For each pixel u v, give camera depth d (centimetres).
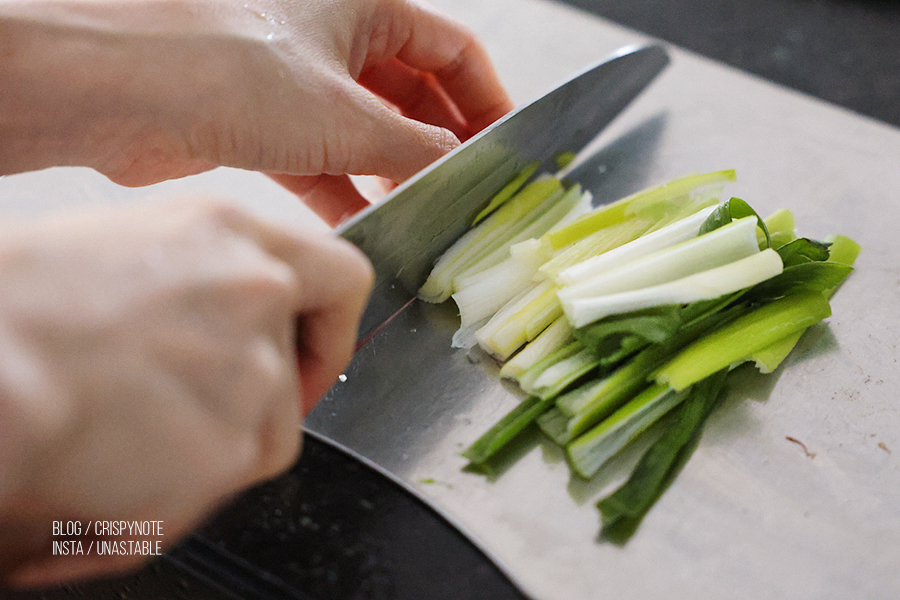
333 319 26
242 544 29
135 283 21
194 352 21
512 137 36
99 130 34
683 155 40
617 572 29
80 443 20
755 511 30
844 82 46
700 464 31
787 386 32
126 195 39
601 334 31
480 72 38
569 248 34
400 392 32
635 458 31
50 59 32
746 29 49
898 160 39
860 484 30
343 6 35
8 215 38
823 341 33
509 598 28
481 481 30
